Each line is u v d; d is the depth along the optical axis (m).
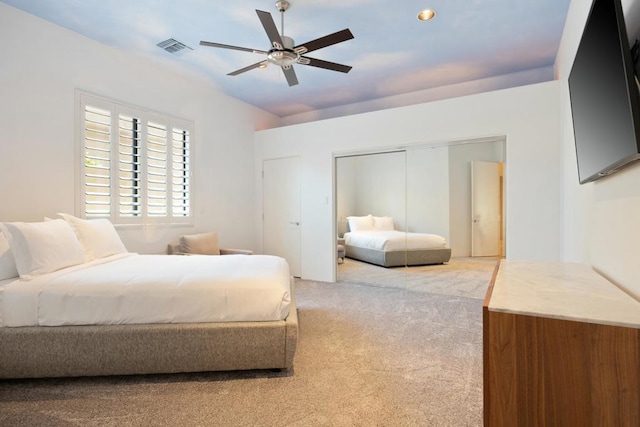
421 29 3.26
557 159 3.49
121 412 1.72
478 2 2.84
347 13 2.97
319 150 5.05
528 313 1.07
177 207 4.32
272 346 2.03
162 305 2.01
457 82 4.64
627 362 0.97
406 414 1.70
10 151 2.80
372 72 4.27
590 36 1.61
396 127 4.43
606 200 1.75
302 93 5.03
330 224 4.97
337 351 2.45
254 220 5.63
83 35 3.31
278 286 2.14
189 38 3.39
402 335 2.76
